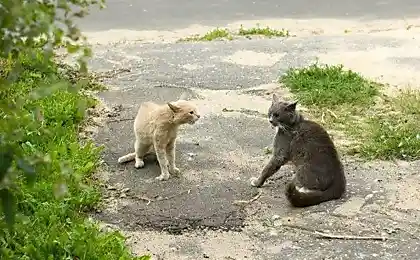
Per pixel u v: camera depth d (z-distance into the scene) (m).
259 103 7.65
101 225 5.04
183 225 5.07
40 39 2.51
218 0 13.62
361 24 11.89
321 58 9.23
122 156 6.26
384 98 7.66
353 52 9.49
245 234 4.97
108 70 8.87
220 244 4.83
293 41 10.20
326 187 5.37
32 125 2.66
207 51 9.73
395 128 6.73
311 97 7.60
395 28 11.45
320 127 5.56
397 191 5.57
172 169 5.90
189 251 4.74
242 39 10.58
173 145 5.84
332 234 4.93
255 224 5.10
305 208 5.31
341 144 6.51
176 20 12.27
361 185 5.68
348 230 4.98
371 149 6.32
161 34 11.40
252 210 5.31
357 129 6.82
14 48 2.36
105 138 6.69
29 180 2.24
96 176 5.87
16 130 2.46
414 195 5.50
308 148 5.43
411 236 4.90
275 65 9.00
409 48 9.62
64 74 8.27
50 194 4.93
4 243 3.98
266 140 6.68
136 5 13.20
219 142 6.63
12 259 3.58
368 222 5.08
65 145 5.89
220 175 5.93
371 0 13.46
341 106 7.45
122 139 6.67
